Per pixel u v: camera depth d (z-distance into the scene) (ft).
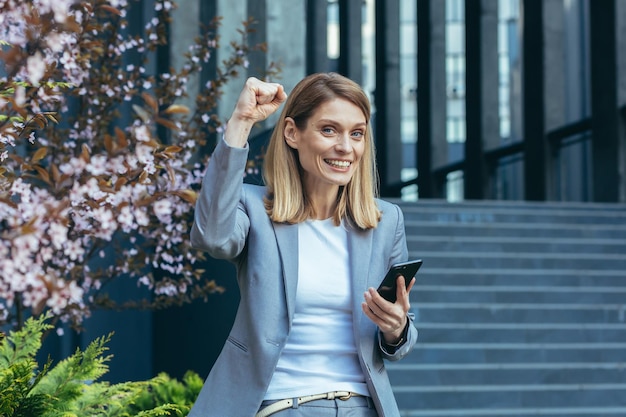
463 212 35.47
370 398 8.10
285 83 30.32
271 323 7.89
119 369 30.01
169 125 10.00
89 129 17.53
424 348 26.37
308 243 8.23
